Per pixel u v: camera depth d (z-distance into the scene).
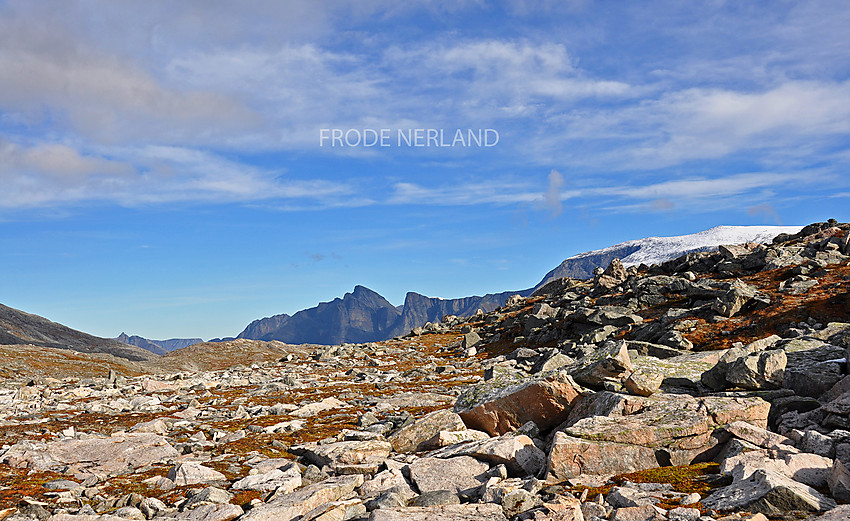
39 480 20.09
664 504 13.84
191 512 16.30
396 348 96.56
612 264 100.62
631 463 17.34
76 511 16.59
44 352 79.69
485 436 23.48
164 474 21.08
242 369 73.25
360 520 14.89
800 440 16.78
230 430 31.02
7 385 55.88
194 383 55.50
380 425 28.75
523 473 18.56
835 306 50.94
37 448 24.14
